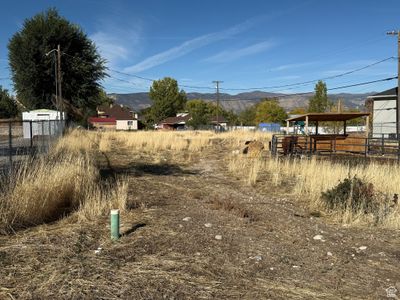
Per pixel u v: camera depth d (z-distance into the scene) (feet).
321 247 21.06
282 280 16.30
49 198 23.85
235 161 60.08
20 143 67.21
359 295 15.31
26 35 139.03
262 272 17.02
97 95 159.12
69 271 15.60
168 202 30.07
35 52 136.46
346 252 20.48
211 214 26.61
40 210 22.66
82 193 26.94
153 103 388.98
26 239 19.13
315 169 45.19
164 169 53.01
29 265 15.97
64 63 142.10
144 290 14.49
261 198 34.37
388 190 35.99
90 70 149.79
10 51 140.87
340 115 73.36
